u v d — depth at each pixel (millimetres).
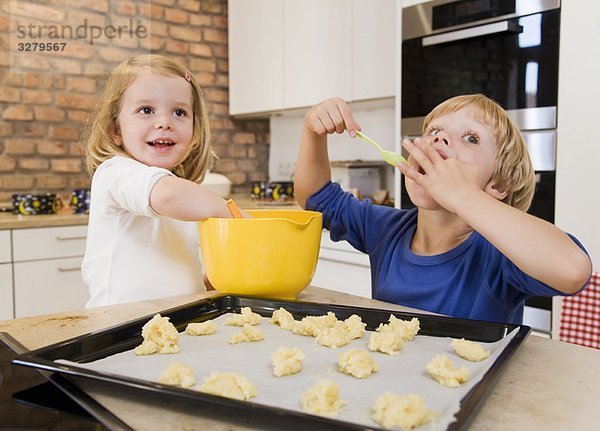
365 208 1175
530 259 699
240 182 3430
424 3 1991
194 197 856
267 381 543
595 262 1557
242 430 434
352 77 2508
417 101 2057
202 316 781
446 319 713
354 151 2965
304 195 1207
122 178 944
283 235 811
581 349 640
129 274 1037
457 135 929
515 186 966
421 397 466
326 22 2615
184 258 1108
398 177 2121
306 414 417
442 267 949
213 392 481
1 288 2152
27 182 2760
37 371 552
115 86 1119
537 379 542
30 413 456
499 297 876
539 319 1683
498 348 601
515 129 963
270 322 762
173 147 1116
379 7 2359
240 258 807
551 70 1635
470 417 421
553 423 444
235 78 3209
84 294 2365
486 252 909
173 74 1126
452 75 1914
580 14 1560
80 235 2338
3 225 2135
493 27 1746
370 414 466
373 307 840
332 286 2379
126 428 425
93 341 624
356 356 569
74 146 2875
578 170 1587
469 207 740
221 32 3334
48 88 2785
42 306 2256
